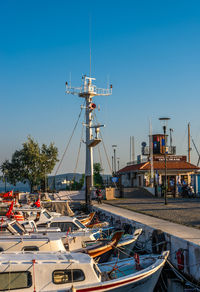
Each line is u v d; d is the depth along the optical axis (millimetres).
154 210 28641
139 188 49188
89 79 44250
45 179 61750
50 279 10062
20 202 38438
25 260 10328
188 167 51469
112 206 34500
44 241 12922
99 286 10336
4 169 62156
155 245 16656
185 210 28156
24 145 62156
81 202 41938
